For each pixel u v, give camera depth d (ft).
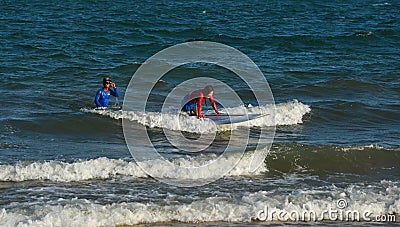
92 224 36.47
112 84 67.41
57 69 90.48
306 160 49.11
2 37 122.11
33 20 152.05
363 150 50.93
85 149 52.54
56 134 57.62
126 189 42.42
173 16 171.73
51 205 38.55
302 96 76.89
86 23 149.18
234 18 170.30
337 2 224.53
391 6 212.43
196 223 37.40
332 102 72.38
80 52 108.37
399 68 97.50
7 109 65.05
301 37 130.93
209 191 42.42
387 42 129.39
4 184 42.83
